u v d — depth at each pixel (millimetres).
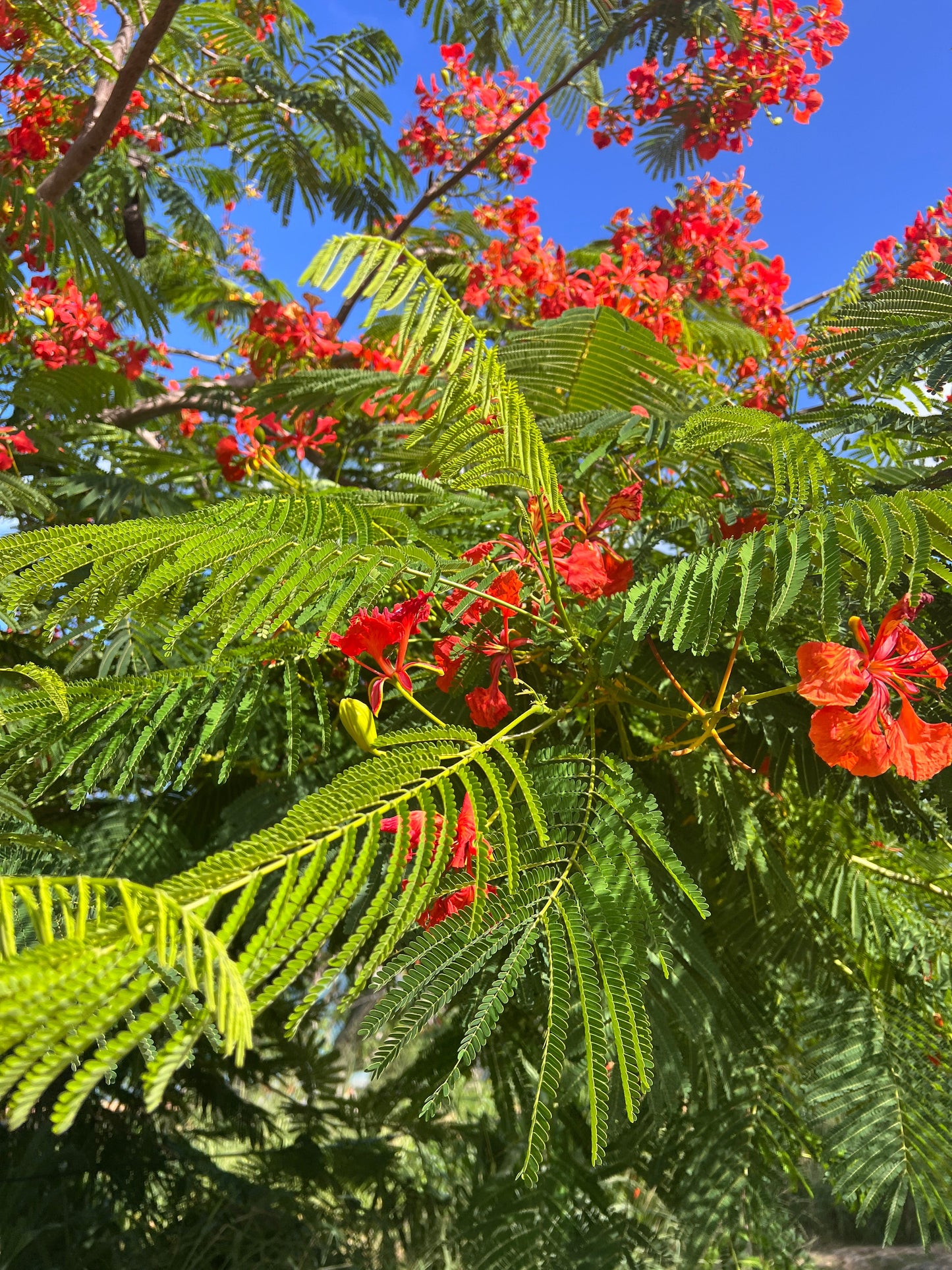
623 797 1191
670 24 4852
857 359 2062
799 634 1832
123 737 1491
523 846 1106
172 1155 3670
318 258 1254
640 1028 962
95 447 4051
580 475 1974
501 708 1458
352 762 2391
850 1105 2072
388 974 977
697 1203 2369
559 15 5512
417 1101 3250
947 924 2479
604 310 2201
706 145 5152
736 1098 2428
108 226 6188
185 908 620
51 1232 3176
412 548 1322
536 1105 874
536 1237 2656
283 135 5629
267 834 706
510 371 2312
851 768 1150
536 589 1582
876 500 1246
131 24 4934
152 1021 502
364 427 3895
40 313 3918
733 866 2080
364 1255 3844
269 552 1183
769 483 2145
